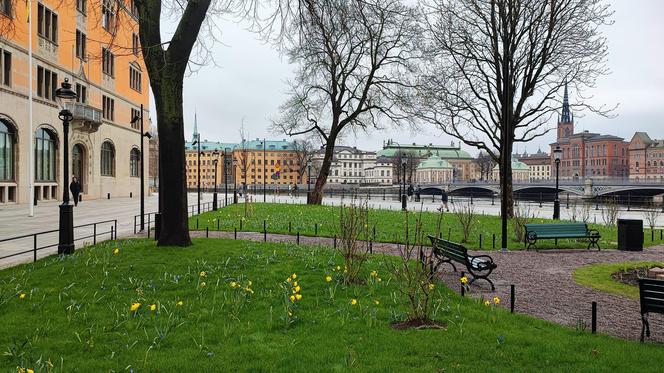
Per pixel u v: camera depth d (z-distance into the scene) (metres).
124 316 7.60
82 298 8.79
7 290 9.20
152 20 13.88
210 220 25.50
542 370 5.70
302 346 6.43
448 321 7.68
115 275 10.65
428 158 180.25
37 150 38.66
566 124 177.50
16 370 5.45
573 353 6.29
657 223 28.11
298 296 8.05
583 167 165.75
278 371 5.61
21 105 35.81
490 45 27.97
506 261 14.51
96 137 50.06
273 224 23.44
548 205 48.41
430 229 21.67
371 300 8.85
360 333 7.02
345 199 61.69
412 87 35.69
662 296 6.83
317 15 16.09
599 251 16.61
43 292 9.21
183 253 13.12
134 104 62.25
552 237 16.97
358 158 175.25
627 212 37.38
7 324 7.26
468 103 29.06
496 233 21.05
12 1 20.47
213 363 5.80
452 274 12.33
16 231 20.02
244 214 29.12
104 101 52.53
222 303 8.45
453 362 5.94
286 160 157.75
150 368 5.64
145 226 22.92
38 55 38.16
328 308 8.32
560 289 10.73
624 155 159.25
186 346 6.48
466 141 29.05
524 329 7.39
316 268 11.68
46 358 5.95
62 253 13.38
